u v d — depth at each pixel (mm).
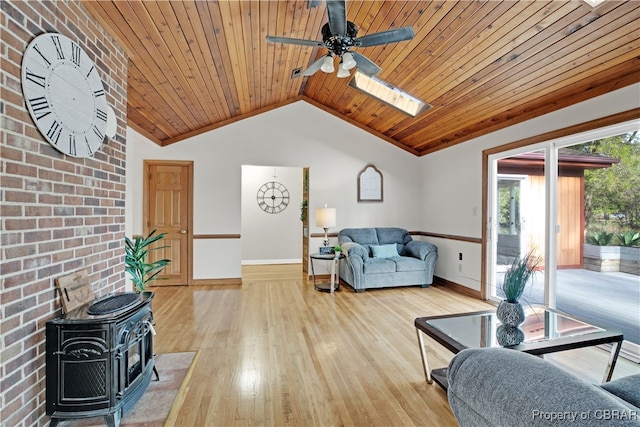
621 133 2828
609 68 2674
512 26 2564
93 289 2139
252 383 2305
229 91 4133
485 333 2133
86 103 2010
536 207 4371
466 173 4816
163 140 5156
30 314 1580
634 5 2068
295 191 7668
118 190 2480
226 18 2535
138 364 2027
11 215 1467
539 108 3568
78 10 1972
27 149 1562
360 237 5527
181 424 1874
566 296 3395
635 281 2805
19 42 1515
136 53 2670
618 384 1312
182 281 5262
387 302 4324
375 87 4633
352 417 1938
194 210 5262
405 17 2871
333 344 2965
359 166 5809
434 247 5234
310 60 3930
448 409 2014
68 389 1686
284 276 5996
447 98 4027
